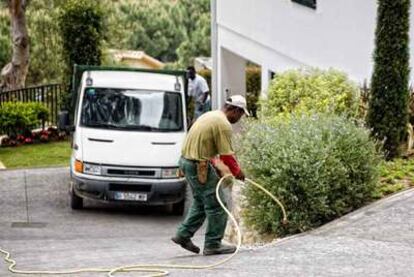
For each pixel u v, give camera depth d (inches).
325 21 1060.5
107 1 1961.1
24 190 1020.5
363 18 976.3
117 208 950.4
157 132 935.7
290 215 649.6
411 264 533.3
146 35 2564.0
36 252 690.8
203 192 575.5
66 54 1402.6
